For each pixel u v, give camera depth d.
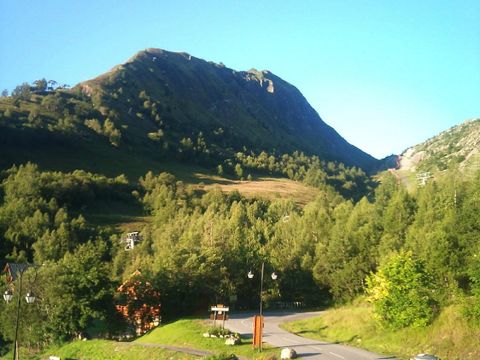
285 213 133.00
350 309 47.91
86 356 44.50
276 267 73.44
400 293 35.47
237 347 36.03
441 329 31.77
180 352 35.75
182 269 61.97
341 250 71.00
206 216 108.69
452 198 73.00
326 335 41.81
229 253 68.75
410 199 82.12
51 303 53.31
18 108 195.75
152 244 102.00
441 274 41.53
